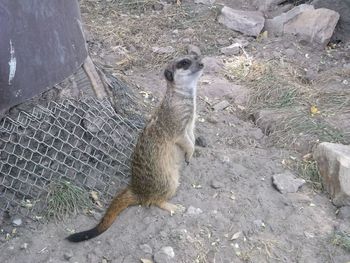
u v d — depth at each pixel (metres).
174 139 0.82
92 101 0.92
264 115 1.07
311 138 0.99
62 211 0.83
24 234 0.80
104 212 0.84
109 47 1.30
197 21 1.42
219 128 1.04
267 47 1.32
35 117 0.84
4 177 0.83
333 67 1.26
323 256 0.78
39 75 0.80
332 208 0.87
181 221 0.82
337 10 1.38
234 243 0.79
